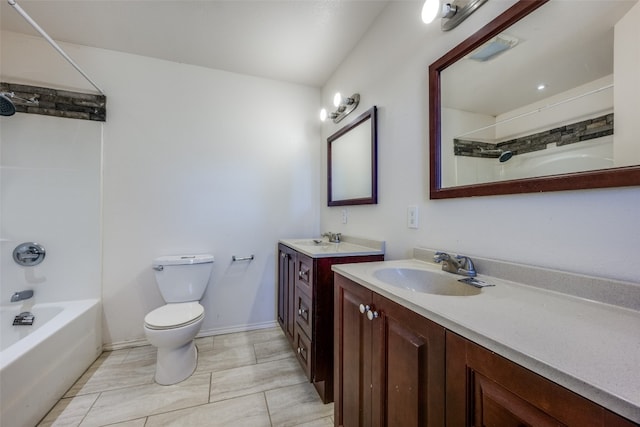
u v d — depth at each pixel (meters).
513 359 0.48
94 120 2.03
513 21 0.93
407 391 0.75
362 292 1.00
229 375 1.74
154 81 2.19
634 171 0.65
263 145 2.51
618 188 0.69
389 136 1.63
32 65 1.91
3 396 1.15
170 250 2.22
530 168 0.89
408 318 0.75
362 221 1.92
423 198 1.36
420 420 0.70
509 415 0.48
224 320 2.38
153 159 2.18
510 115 0.95
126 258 2.11
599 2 0.72
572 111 0.78
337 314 1.21
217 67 2.34
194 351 1.85
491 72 1.02
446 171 1.21
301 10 1.69
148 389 1.59
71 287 1.97
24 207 1.88
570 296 0.77
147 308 2.15
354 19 1.77
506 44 0.96
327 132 2.55
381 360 0.87
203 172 2.32
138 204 2.14
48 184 1.93
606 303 0.70
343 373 1.15
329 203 2.41
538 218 0.87
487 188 1.02
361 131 1.92
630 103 0.66
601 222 0.73
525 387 0.46
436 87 1.25
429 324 0.68
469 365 0.56
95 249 2.03
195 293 2.08
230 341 2.21
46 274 1.92
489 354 0.52
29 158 1.90
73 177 1.98
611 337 0.52
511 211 0.95
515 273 0.92
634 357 0.44
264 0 1.61
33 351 1.31
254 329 2.46
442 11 1.15
